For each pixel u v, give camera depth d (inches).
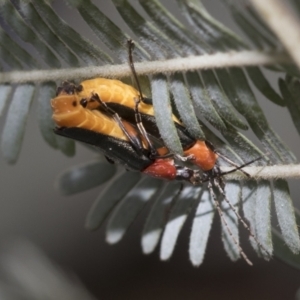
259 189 3.8
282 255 3.9
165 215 3.9
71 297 4.2
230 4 3.5
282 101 3.6
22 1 3.7
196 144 3.8
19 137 3.8
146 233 4.0
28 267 4.2
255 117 3.7
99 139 3.9
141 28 3.6
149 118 3.9
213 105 3.7
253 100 3.6
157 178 4.0
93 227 4.0
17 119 3.8
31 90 3.8
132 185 4.0
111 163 4.1
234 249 3.9
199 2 3.6
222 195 3.9
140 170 3.9
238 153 3.8
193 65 3.6
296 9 3.4
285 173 3.7
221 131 3.7
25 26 3.7
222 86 3.6
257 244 3.8
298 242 3.7
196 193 3.9
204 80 3.7
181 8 3.6
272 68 3.6
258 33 3.5
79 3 3.6
